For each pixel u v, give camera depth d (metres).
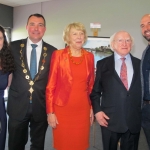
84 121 1.89
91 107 1.99
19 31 6.19
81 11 4.98
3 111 1.94
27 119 2.03
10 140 2.06
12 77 2.04
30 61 2.00
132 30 4.29
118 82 1.76
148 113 1.96
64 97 1.81
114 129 1.76
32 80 1.97
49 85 1.86
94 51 3.80
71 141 1.88
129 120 1.74
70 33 1.83
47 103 1.86
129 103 1.74
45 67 2.02
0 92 1.93
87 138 1.96
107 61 1.89
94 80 1.96
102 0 4.64
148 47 2.04
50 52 2.07
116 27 4.49
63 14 5.30
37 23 2.01
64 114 1.83
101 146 3.06
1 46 1.88
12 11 6.21
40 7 5.68
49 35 5.61
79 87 1.82
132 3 4.24
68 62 1.81
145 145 3.11
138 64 1.89
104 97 1.84
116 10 4.46
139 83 1.83
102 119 1.81
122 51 1.81
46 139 3.22
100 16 4.70
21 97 1.97
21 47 2.03
